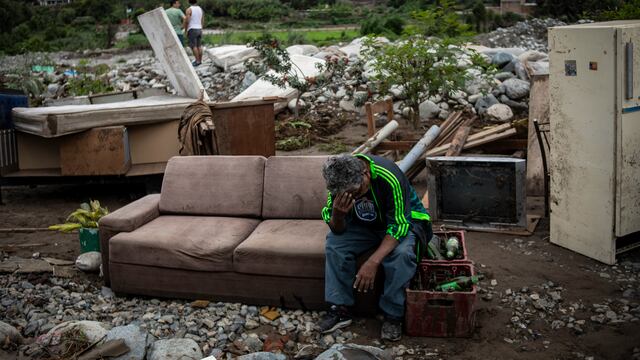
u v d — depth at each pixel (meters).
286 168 5.11
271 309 4.61
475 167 5.79
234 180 5.20
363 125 9.93
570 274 5.08
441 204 6.04
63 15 35.41
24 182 7.50
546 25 17.67
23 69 14.62
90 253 5.36
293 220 5.00
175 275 4.73
